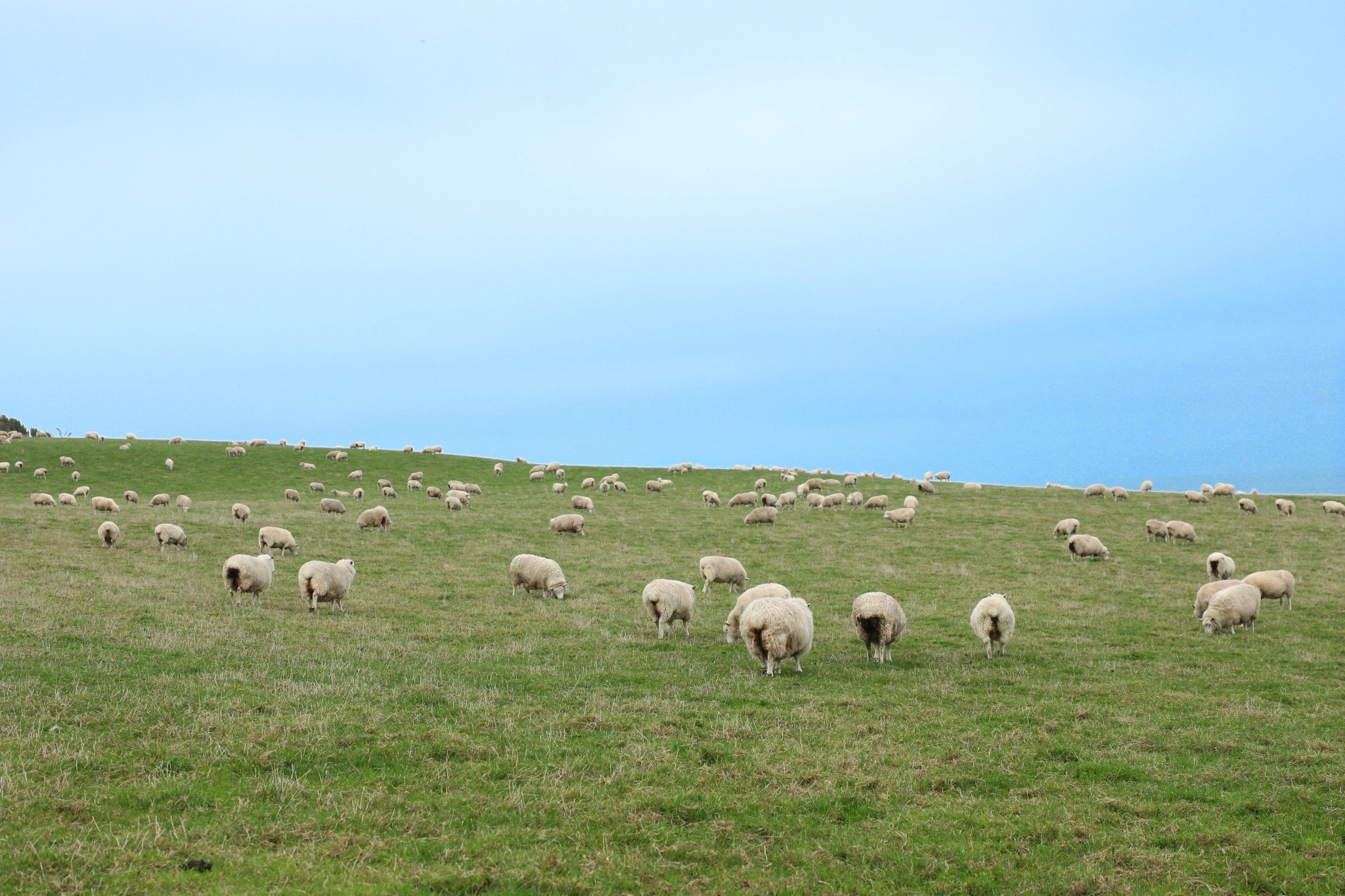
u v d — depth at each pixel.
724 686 15.57
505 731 12.22
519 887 7.98
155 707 12.16
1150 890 8.33
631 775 10.67
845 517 48.31
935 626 23.17
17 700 12.09
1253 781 11.11
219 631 18.78
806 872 8.52
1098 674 17.67
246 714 12.12
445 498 55.28
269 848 8.39
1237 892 8.30
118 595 22.62
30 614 19.52
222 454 78.19
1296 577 32.31
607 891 7.96
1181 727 13.57
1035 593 28.58
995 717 13.97
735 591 28.42
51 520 37.69
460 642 19.55
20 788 9.18
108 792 9.33
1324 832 9.56
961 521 47.25
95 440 83.62
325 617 21.62
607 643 19.92
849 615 24.61
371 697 13.55
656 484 63.78
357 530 39.50
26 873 7.48
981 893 8.25
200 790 9.58
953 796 10.57
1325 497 58.69
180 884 7.53
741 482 69.94
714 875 8.41
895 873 8.55
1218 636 22.36
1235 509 52.50
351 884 7.75
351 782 10.12
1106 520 47.88
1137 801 10.42
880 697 15.02
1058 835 9.45
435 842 8.75
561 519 41.50
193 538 34.62
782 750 11.92
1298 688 16.69
